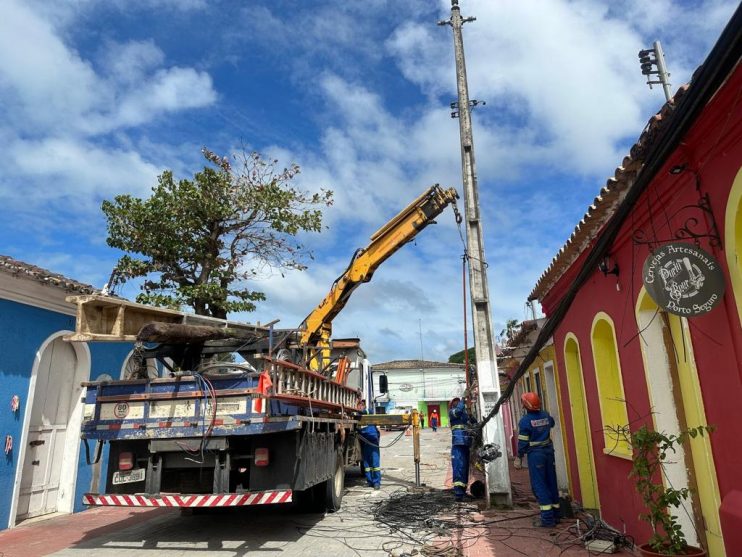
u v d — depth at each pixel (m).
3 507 8.57
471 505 9.88
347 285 11.39
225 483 7.12
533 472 8.00
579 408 9.11
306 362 9.69
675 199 4.95
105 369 11.21
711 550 5.10
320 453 8.66
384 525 8.58
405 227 11.15
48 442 10.04
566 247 7.61
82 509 10.36
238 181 15.10
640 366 5.95
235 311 15.00
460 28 12.02
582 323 8.27
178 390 7.37
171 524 8.92
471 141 11.13
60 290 9.76
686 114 3.09
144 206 14.20
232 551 7.17
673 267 4.13
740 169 3.96
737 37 2.54
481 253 10.55
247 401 7.18
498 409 9.11
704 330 4.72
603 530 7.12
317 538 7.84
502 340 15.92
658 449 5.00
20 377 9.02
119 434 7.38
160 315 8.27
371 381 17.56
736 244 4.09
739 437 4.27
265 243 15.45
